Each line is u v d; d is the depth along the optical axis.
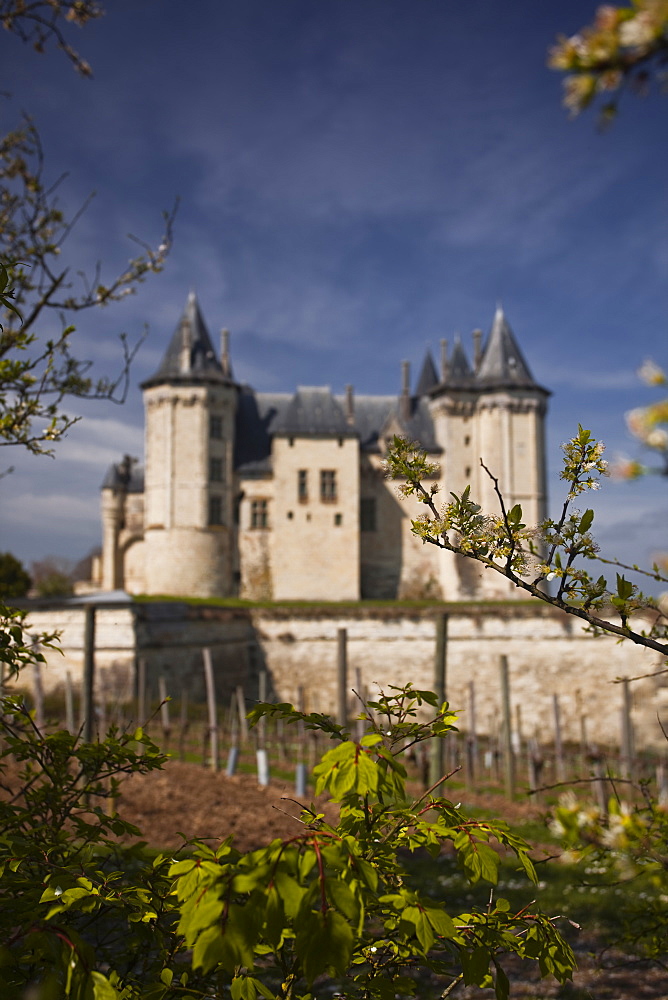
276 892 2.00
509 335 55.59
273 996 2.40
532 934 2.54
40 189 6.94
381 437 55.84
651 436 1.29
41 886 2.70
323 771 2.41
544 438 54.25
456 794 17.66
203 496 51.00
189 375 51.28
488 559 3.00
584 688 36.06
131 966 2.95
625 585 2.67
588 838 1.84
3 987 2.31
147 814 11.86
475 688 36.78
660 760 17.59
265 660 38.53
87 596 33.62
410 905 2.34
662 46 1.14
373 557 54.53
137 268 6.88
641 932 3.65
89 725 11.90
